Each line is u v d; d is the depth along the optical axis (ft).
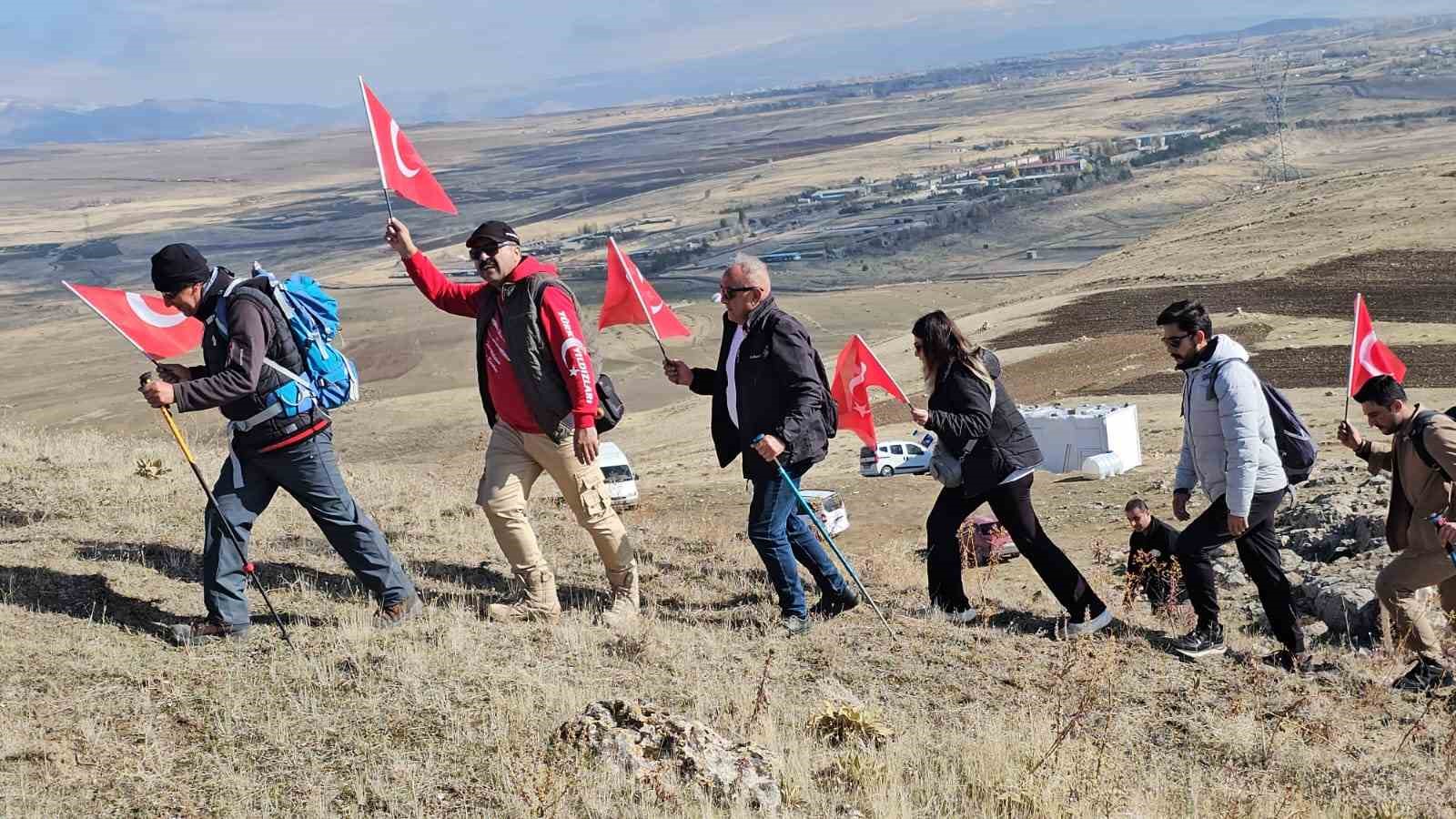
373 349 638.53
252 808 16.30
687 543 36.14
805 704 22.20
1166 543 31.86
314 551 29.40
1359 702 25.12
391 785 17.11
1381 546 38.45
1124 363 169.07
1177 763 21.47
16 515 30.01
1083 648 24.64
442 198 25.36
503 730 18.79
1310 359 148.05
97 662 20.21
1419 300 181.68
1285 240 261.24
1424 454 25.12
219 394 20.35
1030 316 230.27
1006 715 22.43
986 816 17.94
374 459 279.90
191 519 31.40
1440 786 20.98
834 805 17.90
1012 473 27.04
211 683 19.89
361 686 20.08
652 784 17.56
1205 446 26.13
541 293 22.84
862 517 90.43
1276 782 20.81
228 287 21.01
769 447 24.06
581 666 22.43
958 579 28.81
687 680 22.45
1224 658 27.48
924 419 26.32
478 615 25.07
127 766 17.02
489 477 24.34
